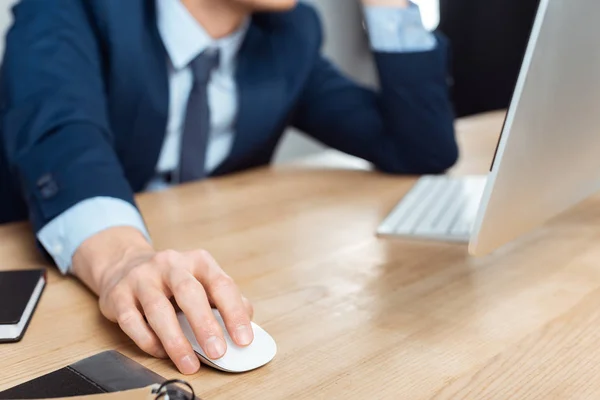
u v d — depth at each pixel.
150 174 1.31
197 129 1.29
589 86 0.64
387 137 1.34
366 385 0.50
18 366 0.54
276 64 1.38
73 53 1.06
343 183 1.20
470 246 0.60
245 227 0.92
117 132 1.22
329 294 0.68
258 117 1.35
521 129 0.56
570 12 0.55
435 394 0.49
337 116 1.44
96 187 0.77
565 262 0.77
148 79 1.21
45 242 0.77
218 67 1.34
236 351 0.53
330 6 2.67
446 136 1.30
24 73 0.99
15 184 1.19
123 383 0.49
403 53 1.32
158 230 0.91
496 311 0.63
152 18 1.25
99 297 0.66
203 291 0.56
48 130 0.87
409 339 0.58
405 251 0.82
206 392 0.50
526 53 0.53
